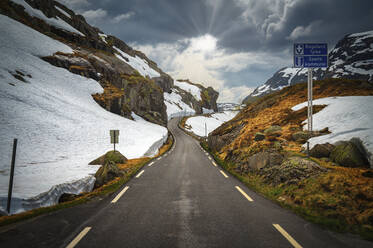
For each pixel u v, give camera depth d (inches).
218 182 365.4
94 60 2263.8
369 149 319.6
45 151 742.5
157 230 169.3
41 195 256.2
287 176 313.7
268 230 171.2
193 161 669.9
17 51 1631.4
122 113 2003.0
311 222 189.5
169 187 328.2
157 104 3026.6
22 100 1075.3
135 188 321.4
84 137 1035.3
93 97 1793.8
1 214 209.0
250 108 1256.8
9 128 821.9
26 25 2171.5
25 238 153.6
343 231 170.9
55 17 2886.3
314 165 311.3
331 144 394.0
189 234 162.1
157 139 1369.3
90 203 245.6
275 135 605.6
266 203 246.5
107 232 164.9
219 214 208.8
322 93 959.6
